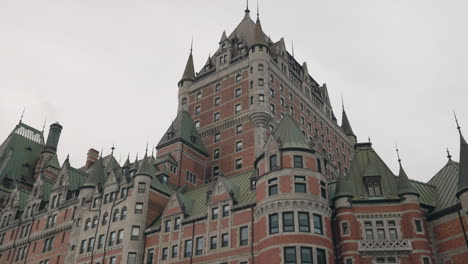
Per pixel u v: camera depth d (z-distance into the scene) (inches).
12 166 4185.5
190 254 2128.4
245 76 3373.5
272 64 3420.3
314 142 2178.9
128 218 2413.9
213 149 3270.2
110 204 2576.3
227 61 3609.7
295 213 1844.2
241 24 4104.3
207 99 3560.5
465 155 1886.1
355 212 1913.1
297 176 1942.7
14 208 3403.1
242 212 2055.9
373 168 2060.8
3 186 3934.5
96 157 3956.7
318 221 1862.7
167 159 2871.6
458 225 1804.9
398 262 1782.7
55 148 4471.0
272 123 3166.8
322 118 3969.0
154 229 2349.9
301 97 3703.3
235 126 3228.3
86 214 2662.4
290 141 2071.9
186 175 2992.1
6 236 3284.9
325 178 2007.9
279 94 3368.6
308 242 1782.7
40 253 2915.8
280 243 1790.1
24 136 4596.5
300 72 3939.5
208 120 3425.2
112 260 2347.4
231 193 2158.0
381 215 1892.2
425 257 1770.4
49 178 3902.6
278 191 1910.7
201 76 3735.2
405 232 1843.0
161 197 2588.6
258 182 2021.4
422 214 1900.8
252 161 2977.4
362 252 1808.6
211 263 2027.6
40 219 3095.5
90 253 2475.4
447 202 1931.6
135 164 2714.1
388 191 1972.2
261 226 1900.8
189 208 2361.0
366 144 2204.7
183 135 3149.6
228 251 2000.5
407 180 1959.9
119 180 2657.5
